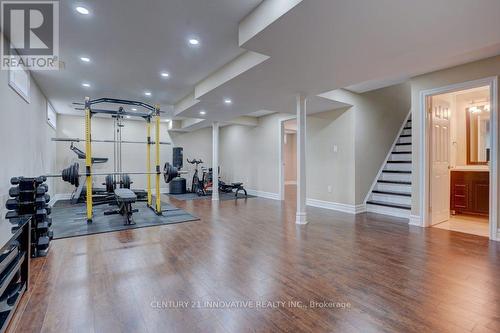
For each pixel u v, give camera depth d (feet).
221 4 7.64
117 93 17.30
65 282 7.41
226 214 16.79
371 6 6.31
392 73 11.07
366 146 17.85
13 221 6.97
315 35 7.79
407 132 19.98
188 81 14.87
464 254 9.54
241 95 14.64
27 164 12.61
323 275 7.86
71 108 21.33
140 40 9.92
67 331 5.30
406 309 6.06
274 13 7.03
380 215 16.42
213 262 8.86
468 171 15.35
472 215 15.96
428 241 11.09
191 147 31.04
